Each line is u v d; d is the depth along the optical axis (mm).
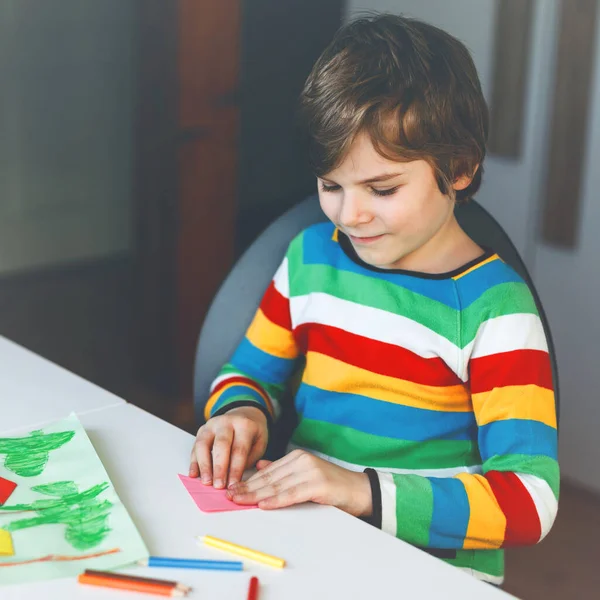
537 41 2031
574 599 1760
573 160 2031
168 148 2553
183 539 661
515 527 804
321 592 601
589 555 1919
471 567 902
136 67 2592
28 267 3236
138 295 2801
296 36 2807
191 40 2459
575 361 2137
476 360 928
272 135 2867
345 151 834
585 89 1974
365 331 984
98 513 682
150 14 2488
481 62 2143
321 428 1004
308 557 644
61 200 3262
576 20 1951
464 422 972
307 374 1030
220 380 1044
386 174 841
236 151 2682
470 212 1064
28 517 672
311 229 1084
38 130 3137
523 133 2111
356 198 863
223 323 1114
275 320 1070
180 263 2621
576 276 2090
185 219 2592
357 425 982
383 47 864
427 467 968
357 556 649
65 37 3115
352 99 827
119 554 629
